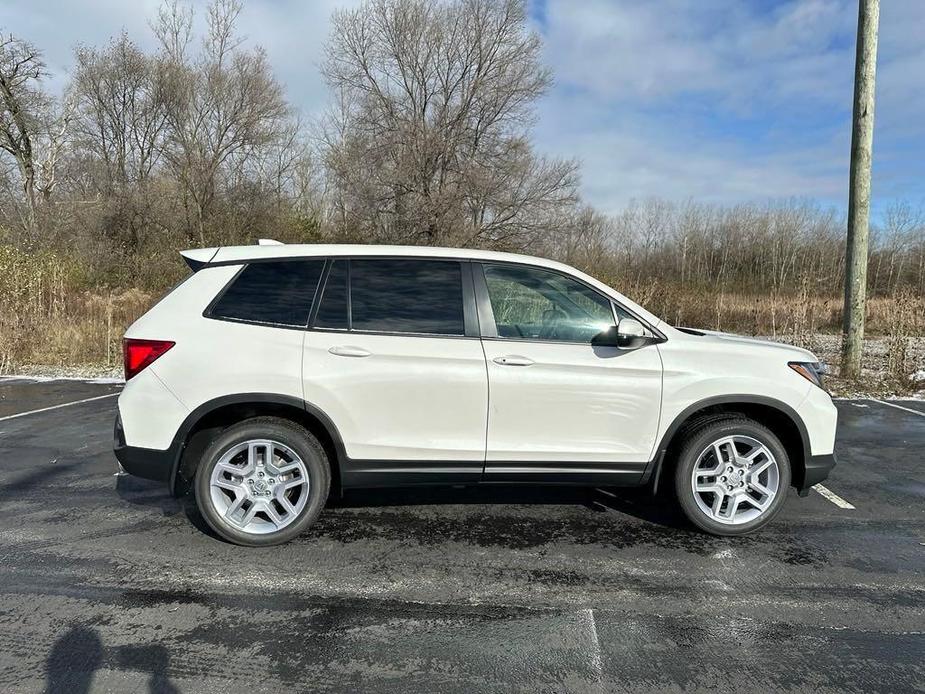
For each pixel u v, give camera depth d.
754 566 3.34
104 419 6.49
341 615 2.82
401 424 3.45
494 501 4.22
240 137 26.38
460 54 23.47
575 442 3.54
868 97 9.02
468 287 3.58
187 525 3.77
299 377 3.36
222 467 3.41
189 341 3.37
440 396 3.44
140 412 3.35
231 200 25.44
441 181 22.56
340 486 3.55
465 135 23.34
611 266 23.56
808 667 2.48
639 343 3.46
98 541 3.54
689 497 3.62
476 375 3.45
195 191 24.86
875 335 16.05
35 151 29.59
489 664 2.48
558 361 3.48
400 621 2.78
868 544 3.63
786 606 2.94
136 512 3.97
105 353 10.73
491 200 22.66
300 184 32.81
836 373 9.77
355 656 2.53
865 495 4.48
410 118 23.83
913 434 6.30
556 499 4.27
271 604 2.90
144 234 24.30
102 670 2.40
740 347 3.68
